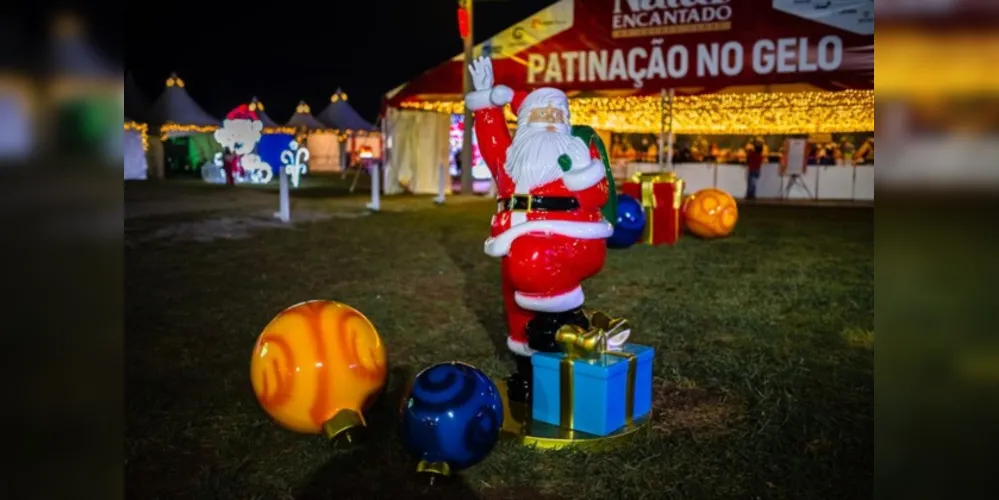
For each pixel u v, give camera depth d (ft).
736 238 43.29
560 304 13.73
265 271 30.94
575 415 12.91
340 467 11.99
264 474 11.78
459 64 57.62
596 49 51.60
